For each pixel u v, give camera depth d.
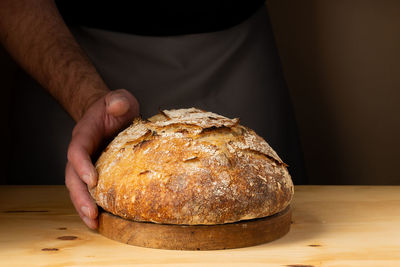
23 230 0.93
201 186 0.85
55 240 0.89
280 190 0.89
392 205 1.06
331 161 1.86
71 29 1.37
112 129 1.04
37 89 1.40
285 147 1.48
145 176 0.86
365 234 0.92
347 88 1.82
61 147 1.41
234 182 0.86
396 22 1.78
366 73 1.81
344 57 1.81
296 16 1.79
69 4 1.33
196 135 0.89
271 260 0.83
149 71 1.36
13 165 1.44
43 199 1.09
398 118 1.82
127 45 1.35
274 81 1.47
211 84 1.38
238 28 1.38
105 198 0.89
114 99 1.00
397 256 0.84
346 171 1.86
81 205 0.91
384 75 1.81
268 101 1.44
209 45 1.36
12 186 1.19
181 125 0.91
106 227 0.90
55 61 1.21
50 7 1.29
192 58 1.36
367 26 1.78
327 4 1.78
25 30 1.26
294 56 1.82
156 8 1.31
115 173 0.89
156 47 1.35
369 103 1.82
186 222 0.85
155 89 1.37
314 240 0.90
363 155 1.85
